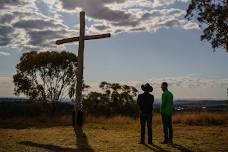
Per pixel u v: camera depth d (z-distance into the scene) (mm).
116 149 12125
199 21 30984
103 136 15617
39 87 35969
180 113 27500
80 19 20234
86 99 50000
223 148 12414
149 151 11727
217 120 24656
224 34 30250
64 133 16500
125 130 18719
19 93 36438
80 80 19812
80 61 19969
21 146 12250
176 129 19781
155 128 20547
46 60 35625
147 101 13477
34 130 17828
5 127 20234
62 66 36125
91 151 11695
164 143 13609
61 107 36469
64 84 36625
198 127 21219
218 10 30156
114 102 50625
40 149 11734
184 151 11758
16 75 36344
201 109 29828
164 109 13633
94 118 25734
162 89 13867
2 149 11492
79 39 20141
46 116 30016
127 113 50625
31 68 35750
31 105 35062
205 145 13109
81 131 17469
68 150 11766
